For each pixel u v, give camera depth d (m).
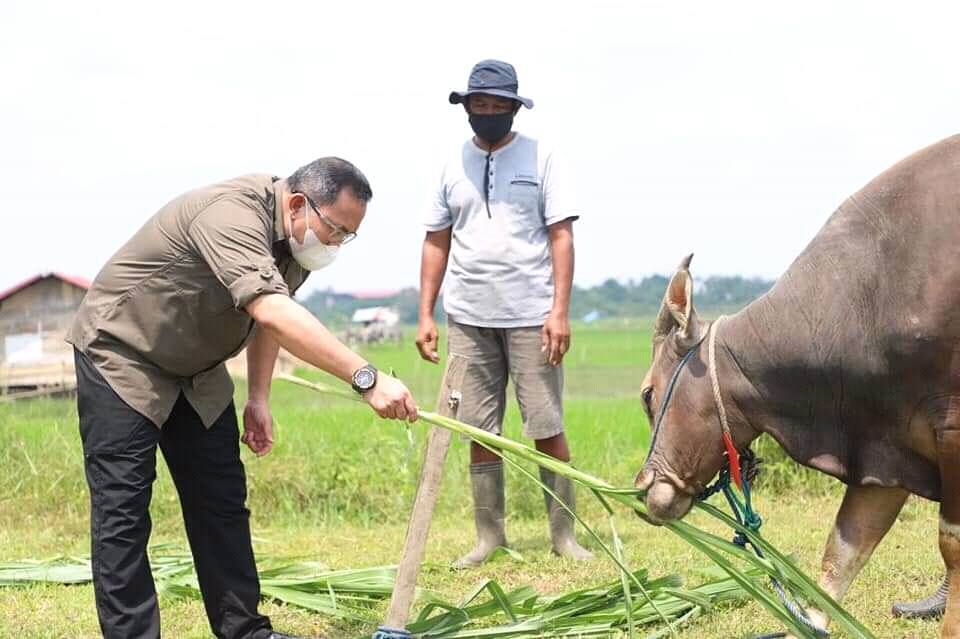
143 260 4.74
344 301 123.94
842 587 4.99
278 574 6.36
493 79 6.87
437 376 35.91
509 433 11.50
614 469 10.20
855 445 4.69
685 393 4.88
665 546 7.60
